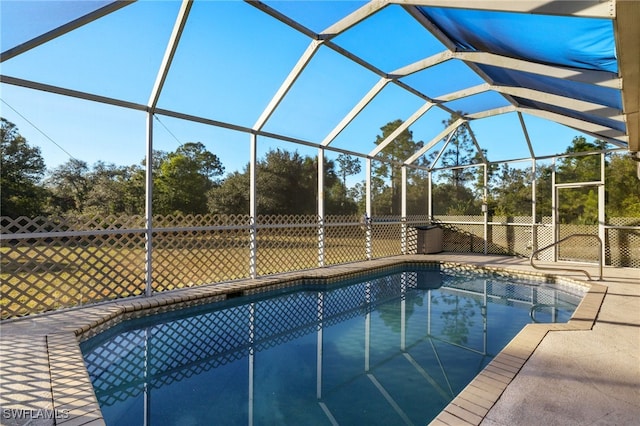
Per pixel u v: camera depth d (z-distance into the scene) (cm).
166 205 1166
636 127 478
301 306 625
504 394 266
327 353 420
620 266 853
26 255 451
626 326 427
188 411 294
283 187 1418
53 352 341
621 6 200
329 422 273
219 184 1283
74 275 495
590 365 318
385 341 458
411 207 1295
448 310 599
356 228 977
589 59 392
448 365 381
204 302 582
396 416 281
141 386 340
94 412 241
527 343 371
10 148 924
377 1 459
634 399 259
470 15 405
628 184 851
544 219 988
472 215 1147
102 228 524
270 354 419
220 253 679
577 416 236
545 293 702
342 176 1630
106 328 462
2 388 271
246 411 292
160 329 504
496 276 855
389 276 873
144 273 579
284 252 791
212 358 407
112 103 525
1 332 394
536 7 266
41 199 973
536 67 461
